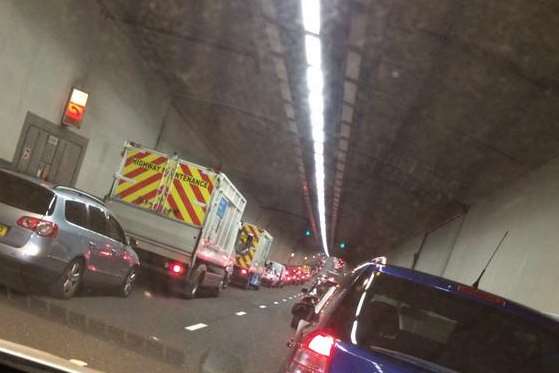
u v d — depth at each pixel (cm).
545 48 1248
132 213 1812
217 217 1964
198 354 1045
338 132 2472
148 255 1812
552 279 1450
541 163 1859
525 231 1814
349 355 438
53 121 1842
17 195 1125
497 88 1506
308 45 1678
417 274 502
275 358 1250
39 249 1100
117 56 2084
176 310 1596
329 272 3294
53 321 966
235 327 1602
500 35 1274
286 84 2067
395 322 462
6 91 1589
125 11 1880
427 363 437
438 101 1750
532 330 462
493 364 441
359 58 1642
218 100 2559
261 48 1838
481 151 2003
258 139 3014
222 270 2364
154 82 2475
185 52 2089
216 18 1738
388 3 1314
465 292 484
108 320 1128
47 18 1638
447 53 1449
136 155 1842
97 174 2227
